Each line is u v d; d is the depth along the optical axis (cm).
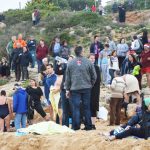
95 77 1850
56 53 3288
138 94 2147
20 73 3459
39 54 3353
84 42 4894
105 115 2145
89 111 1847
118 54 3062
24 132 1752
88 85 1836
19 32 5397
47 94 2238
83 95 1841
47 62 2598
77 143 1581
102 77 3019
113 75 2898
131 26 5153
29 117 2284
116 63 2894
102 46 3109
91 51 3105
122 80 2147
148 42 2756
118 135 1526
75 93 1833
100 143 1527
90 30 5144
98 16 5525
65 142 1609
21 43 3447
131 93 2155
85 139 1582
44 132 1731
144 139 1488
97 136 1602
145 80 3145
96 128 1980
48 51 3434
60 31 5338
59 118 2094
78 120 1836
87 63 1841
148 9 6612
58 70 2095
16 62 3431
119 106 2153
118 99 2144
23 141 1684
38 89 2331
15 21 6109
